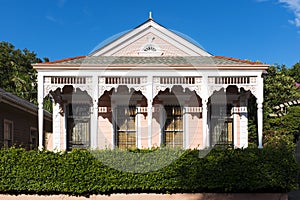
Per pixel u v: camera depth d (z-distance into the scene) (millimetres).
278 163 11445
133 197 11469
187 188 11367
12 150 11438
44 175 11281
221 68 13070
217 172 11375
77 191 11281
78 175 11320
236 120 14992
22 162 11320
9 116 16266
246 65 13008
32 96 33312
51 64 12820
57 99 15094
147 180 11359
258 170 11375
